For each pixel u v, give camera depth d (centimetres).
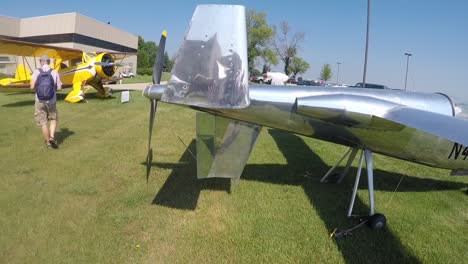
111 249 265
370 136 334
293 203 367
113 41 3625
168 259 256
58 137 596
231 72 258
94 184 388
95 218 311
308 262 263
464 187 456
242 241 284
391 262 271
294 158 548
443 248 297
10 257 250
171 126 750
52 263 246
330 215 344
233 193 382
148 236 286
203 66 258
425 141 348
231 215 330
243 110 329
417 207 383
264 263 258
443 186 458
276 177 448
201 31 260
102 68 1130
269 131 779
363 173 493
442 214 368
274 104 327
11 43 996
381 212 363
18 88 1096
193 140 622
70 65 1267
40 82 489
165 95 261
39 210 321
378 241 301
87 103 1070
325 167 507
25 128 654
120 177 413
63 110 907
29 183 383
